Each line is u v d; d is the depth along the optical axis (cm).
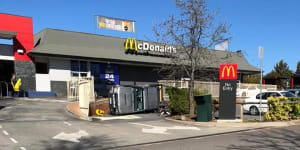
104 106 1560
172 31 1298
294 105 1159
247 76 4403
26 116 1162
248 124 1043
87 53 2320
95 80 2439
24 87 2084
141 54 2716
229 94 1111
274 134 844
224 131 953
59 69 2247
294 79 2695
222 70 1131
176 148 684
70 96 1873
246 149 645
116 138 824
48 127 948
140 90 1583
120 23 2817
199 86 1869
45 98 1984
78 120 1164
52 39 2269
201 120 1159
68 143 740
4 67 2302
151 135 884
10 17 2058
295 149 628
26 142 725
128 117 1382
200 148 675
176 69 1508
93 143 750
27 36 2142
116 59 2428
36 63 2345
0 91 2072
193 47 1311
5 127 897
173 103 1411
